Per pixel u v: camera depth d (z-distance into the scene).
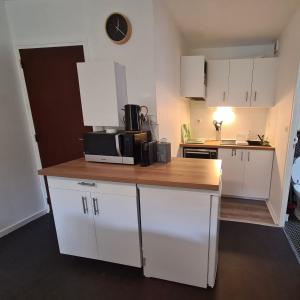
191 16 2.41
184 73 3.01
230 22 2.55
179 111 3.04
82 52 2.28
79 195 1.70
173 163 1.86
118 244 1.70
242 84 3.14
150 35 1.96
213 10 2.25
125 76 2.06
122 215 1.62
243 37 3.06
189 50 3.59
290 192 2.62
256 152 3.00
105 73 1.83
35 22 2.32
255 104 3.14
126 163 1.84
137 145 1.85
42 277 1.77
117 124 1.91
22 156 2.61
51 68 2.41
